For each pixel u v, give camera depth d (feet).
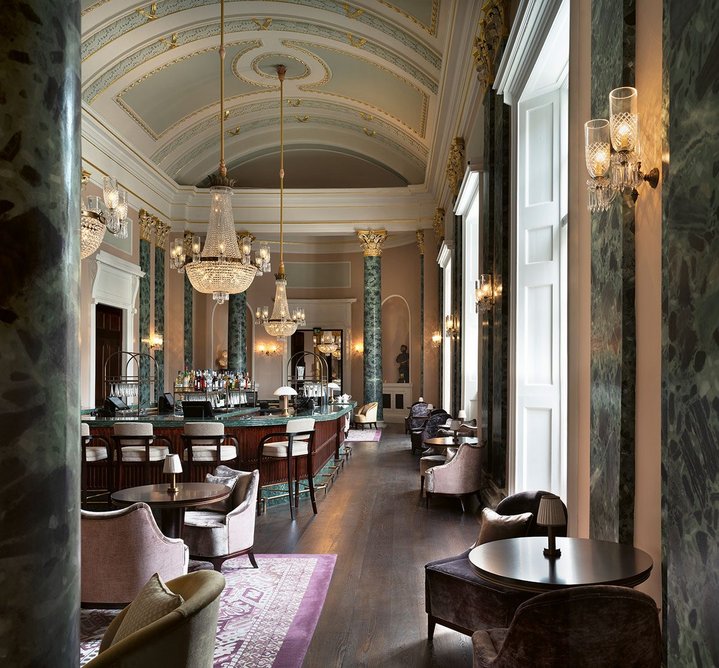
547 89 18.90
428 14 34.27
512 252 19.85
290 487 24.86
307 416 30.14
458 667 12.04
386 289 70.79
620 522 10.33
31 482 4.39
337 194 59.93
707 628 5.86
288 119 57.88
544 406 18.80
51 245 4.56
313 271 73.56
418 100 46.14
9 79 4.38
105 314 46.96
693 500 6.20
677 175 6.63
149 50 41.22
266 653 12.62
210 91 49.80
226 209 27.55
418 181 60.85
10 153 4.36
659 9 9.32
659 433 9.28
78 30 5.04
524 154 19.40
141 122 47.98
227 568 18.26
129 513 13.52
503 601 11.73
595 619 7.32
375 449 46.19
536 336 18.92
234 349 63.21
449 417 41.39
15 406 4.32
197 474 26.61
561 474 18.43
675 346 6.65
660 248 9.23
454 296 44.68
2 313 4.30
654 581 9.45
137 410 34.45
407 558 19.27
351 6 37.29
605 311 11.13
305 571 17.94
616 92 9.65
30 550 4.37
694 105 6.24
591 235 11.96
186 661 7.04
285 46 43.98
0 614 4.25
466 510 25.96
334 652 12.71
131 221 49.75
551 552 9.90
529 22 16.56
